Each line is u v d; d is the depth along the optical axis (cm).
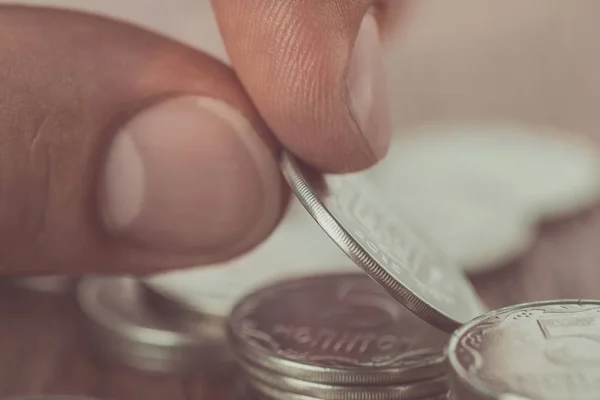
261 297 16
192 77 15
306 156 14
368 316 15
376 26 15
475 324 13
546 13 31
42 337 18
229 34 14
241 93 15
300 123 14
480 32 31
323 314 15
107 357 18
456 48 31
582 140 26
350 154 14
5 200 14
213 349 17
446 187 22
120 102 14
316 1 14
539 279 19
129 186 15
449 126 27
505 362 12
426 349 14
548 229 22
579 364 12
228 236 15
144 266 15
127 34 15
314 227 20
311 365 14
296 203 21
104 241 15
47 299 19
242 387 15
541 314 13
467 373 12
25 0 24
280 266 19
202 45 26
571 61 31
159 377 17
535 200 22
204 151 15
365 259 14
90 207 15
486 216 21
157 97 15
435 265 16
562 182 22
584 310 13
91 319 18
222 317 18
